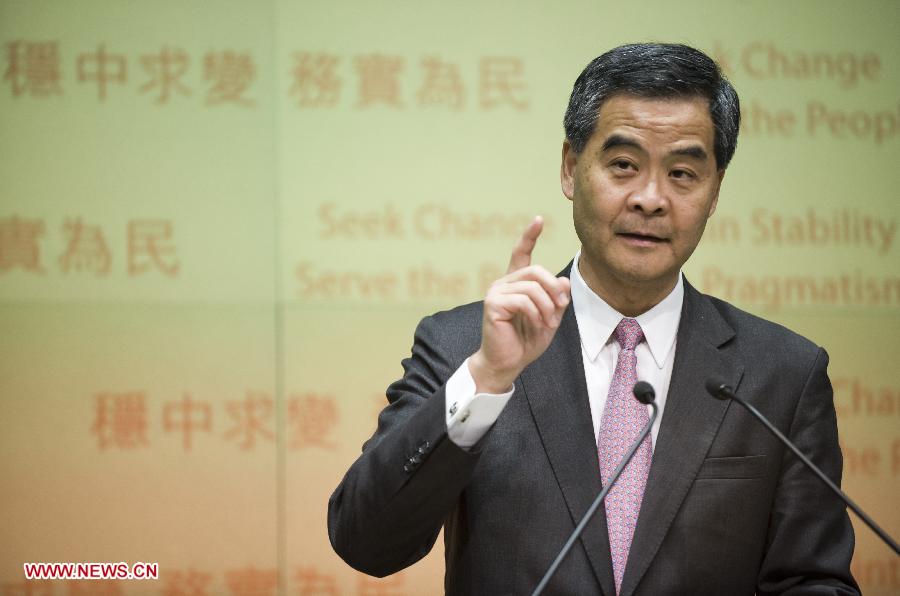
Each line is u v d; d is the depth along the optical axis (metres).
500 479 6.33
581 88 6.56
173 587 12.76
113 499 12.76
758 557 6.44
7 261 12.75
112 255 12.88
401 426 6.01
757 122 13.45
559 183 13.23
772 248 13.43
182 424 12.89
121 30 12.97
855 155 13.54
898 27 13.59
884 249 13.54
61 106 12.87
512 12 13.32
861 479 13.44
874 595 13.31
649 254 6.36
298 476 12.97
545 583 5.36
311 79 13.13
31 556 12.61
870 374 13.47
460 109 13.23
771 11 13.48
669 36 13.38
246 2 13.11
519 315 5.63
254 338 13.00
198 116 13.01
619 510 6.28
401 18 13.24
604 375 6.70
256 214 13.03
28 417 12.71
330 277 13.07
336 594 12.90
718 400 6.52
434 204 13.16
